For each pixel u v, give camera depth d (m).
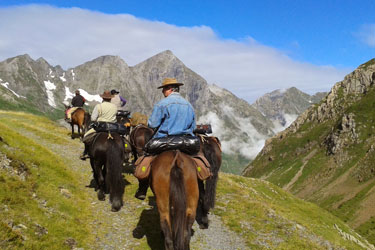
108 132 11.16
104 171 12.06
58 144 21.50
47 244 8.14
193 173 6.75
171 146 7.34
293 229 12.41
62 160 16.53
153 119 7.63
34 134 22.72
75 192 12.18
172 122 7.57
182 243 5.86
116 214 11.00
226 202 14.16
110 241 9.20
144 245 9.10
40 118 33.44
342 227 30.16
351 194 181.50
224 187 16.53
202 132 10.94
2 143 13.41
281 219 13.21
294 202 30.75
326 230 19.75
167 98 7.73
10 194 9.52
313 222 22.23
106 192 12.69
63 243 8.48
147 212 11.37
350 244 19.08
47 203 10.20
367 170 197.25
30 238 8.06
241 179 28.80
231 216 12.43
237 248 10.00
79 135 26.59
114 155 10.09
